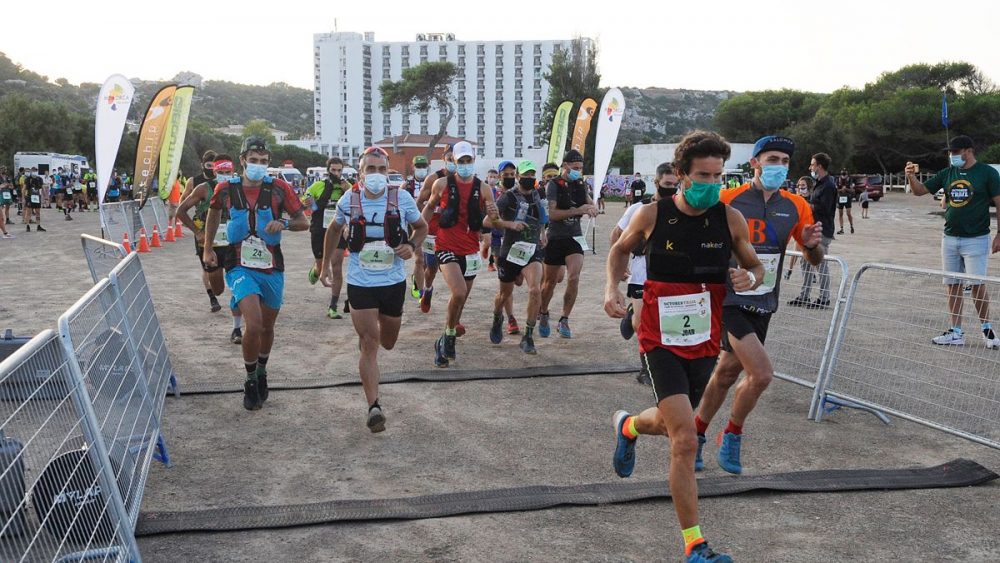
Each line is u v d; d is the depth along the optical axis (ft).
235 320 27.58
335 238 19.12
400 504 14.16
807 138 223.51
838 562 12.25
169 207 69.31
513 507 14.01
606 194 219.00
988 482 15.51
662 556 12.40
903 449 17.53
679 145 12.26
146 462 14.61
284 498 14.62
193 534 13.10
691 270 12.30
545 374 23.44
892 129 213.66
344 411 20.01
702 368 12.60
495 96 593.42
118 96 55.31
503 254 26.25
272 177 19.92
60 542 9.77
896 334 28.84
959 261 26.96
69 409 10.44
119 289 15.35
